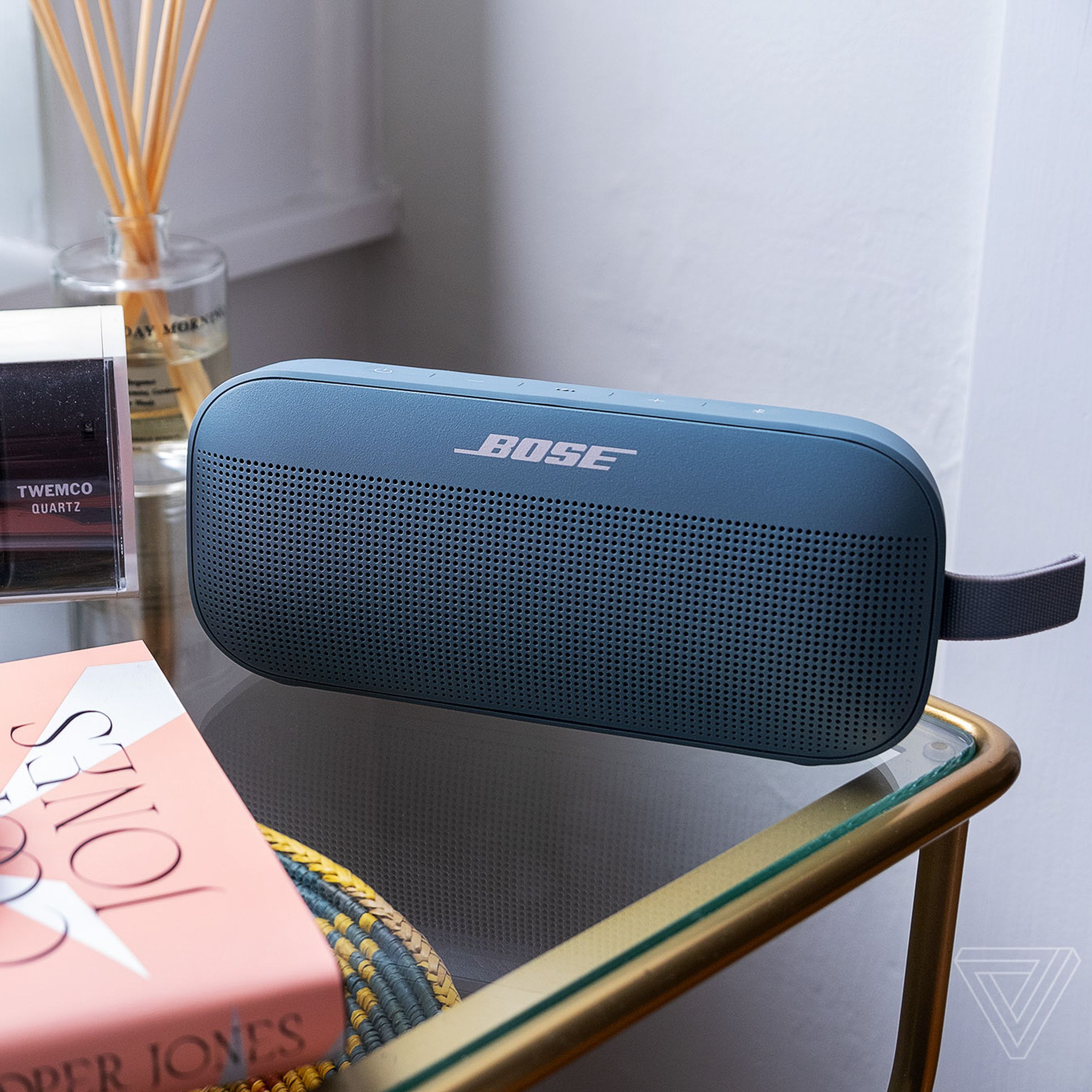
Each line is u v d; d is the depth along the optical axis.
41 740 0.35
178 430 0.64
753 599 0.39
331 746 0.44
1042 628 0.41
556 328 0.91
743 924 0.35
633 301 0.86
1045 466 0.67
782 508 0.38
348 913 0.38
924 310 0.72
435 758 0.44
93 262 0.63
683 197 0.81
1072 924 0.73
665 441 0.39
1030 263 0.64
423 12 0.89
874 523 0.38
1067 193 0.62
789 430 0.38
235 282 0.89
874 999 0.80
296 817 0.41
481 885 0.38
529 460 0.40
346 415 0.41
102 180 0.62
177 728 0.36
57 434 0.46
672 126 0.79
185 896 0.29
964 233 0.69
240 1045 0.26
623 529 0.39
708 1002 0.83
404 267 0.99
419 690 0.44
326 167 0.94
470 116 0.90
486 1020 0.32
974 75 0.66
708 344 0.83
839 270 0.75
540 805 0.42
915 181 0.70
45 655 0.47
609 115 0.82
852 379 0.76
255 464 0.42
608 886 0.38
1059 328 0.65
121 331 0.48
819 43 0.71
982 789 0.41
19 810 0.32
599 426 0.39
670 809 0.42
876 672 0.39
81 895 0.29
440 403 0.41
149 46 0.78
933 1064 0.49
